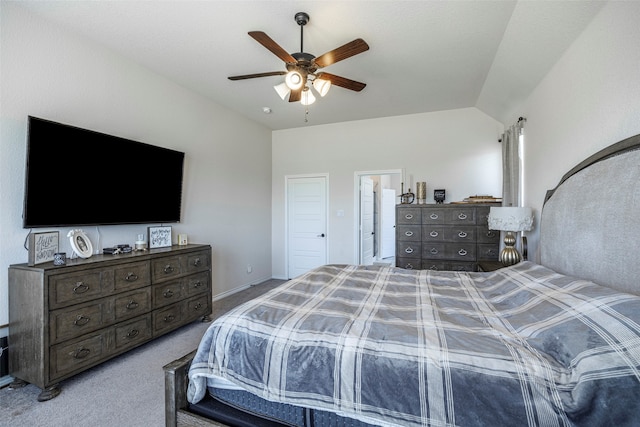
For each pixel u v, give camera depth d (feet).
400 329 4.08
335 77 8.13
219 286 13.76
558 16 6.38
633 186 4.26
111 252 8.59
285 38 8.46
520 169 10.88
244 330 4.33
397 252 13.55
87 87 8.56
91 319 7.23
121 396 6.60
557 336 3.50
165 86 11.03
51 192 7.42
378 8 7.20
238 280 15.12
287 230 17.99
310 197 17.56
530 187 9.85
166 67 10.27
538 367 3.16
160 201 10.46
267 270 17.84
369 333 3.99
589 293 3.98
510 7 7.00
